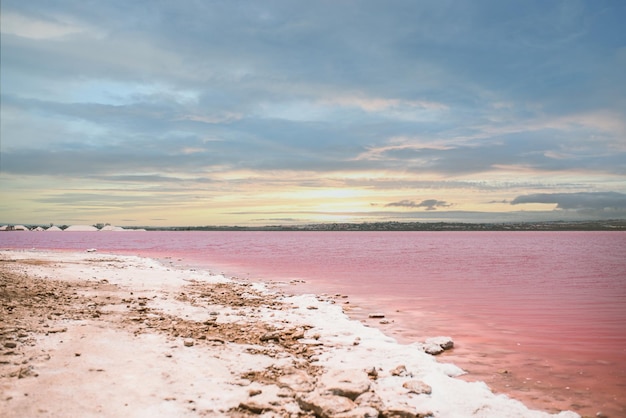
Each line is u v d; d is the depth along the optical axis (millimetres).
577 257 66438
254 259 58156
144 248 90062
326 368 10383
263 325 15195
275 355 11266
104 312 15633
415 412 7598
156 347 11031
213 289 24922
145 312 16344
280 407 7625
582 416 8156
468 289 28000
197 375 9141
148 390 8094
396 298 23922
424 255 70812
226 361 10320
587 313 19562
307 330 14742
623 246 115750
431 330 15883
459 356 12422
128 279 27516
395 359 11195
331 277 35250
